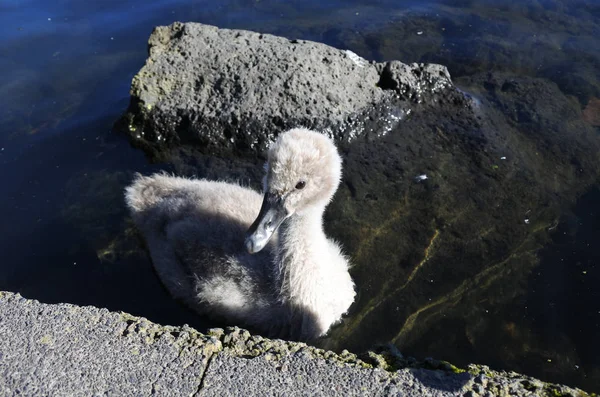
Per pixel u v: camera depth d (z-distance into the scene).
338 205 0.92
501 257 0.86
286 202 0.79
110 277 0.87
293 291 0.81
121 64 1.14
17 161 1.00
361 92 1.03
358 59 1.06
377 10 1.25
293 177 0.78
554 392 0.65
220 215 0.86
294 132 0.80
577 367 0.76
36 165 0.99
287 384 0.66
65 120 1.05
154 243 0.89
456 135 1.01
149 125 1.01
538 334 0.79
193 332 0.70
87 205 0.94
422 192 0.93
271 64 1.02
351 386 0.65
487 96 1.07
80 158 1.00
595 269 0.84
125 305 0.84
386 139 1.01
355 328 0.81
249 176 0.97
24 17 1.25
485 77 1.10
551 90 1.07
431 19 1.22
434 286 0.84
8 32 1.20
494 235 0.88
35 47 1.18
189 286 0.84
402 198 0.93
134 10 1.26
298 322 0.82
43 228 0.92
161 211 0.89
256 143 1.00
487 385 0.65
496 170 0.96
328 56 1.04
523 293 0.83
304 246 0.81
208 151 1.00
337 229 0.90
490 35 1.18
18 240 0.90
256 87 1.01
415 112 1.04
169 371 0.67
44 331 0.70
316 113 1.00
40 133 1.03
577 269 0.84
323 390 0.65
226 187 0.90
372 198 0.93
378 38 1.17
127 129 1.02
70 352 0.68
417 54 1.14
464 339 0.79
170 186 0.91
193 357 0.68
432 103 1.05
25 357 0.68
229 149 1.00
